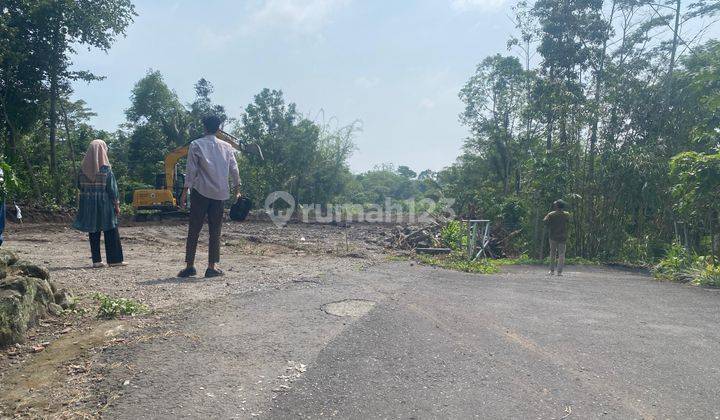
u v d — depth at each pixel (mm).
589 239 16609
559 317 5312
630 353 4090
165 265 8109
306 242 14258
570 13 22672
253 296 5496
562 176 16453
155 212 22656
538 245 17141
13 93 26078
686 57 15891
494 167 36188
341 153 41312
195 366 3453
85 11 26250
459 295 6301
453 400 3086
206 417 2803
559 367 3701
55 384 3184
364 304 5355
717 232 12469
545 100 20750
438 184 44156
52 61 26375
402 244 14539
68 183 27938
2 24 23734
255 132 40438
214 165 6680
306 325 4449
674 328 5027
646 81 16656
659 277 10695
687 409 3041
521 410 2973
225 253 10906
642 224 16016
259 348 3826
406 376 3432
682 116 15648
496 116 34531
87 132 39312
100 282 6227
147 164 47094
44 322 4312
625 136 16734
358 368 3531
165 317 4570
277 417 2828
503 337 4418
